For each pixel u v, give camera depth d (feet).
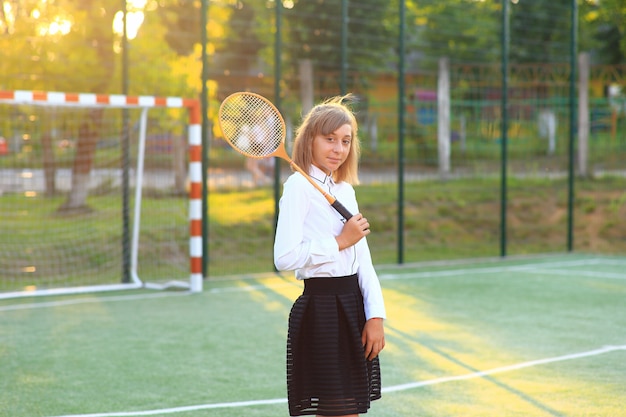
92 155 32.86
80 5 31.76
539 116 49.44
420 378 15.76
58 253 30.73
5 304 24.38
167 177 33.06
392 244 38.99
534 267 32.73
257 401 14.26
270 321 21.67
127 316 22.36
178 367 16.76
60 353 18.02
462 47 66.74
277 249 9.53
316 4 52.37
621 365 16.79
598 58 72.43
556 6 62.90
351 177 10.16
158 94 34.40
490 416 13.28
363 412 9.59
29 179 32.76
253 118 10.32
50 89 32.12
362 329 9.77
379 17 55.11
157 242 32.32
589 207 43.52
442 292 26.48
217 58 51.08
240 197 35.86
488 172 47.29
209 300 24.94
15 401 14.33
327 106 9.90
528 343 18.97
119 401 14.30
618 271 31.53
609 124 50.65
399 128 32.50
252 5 50.57
